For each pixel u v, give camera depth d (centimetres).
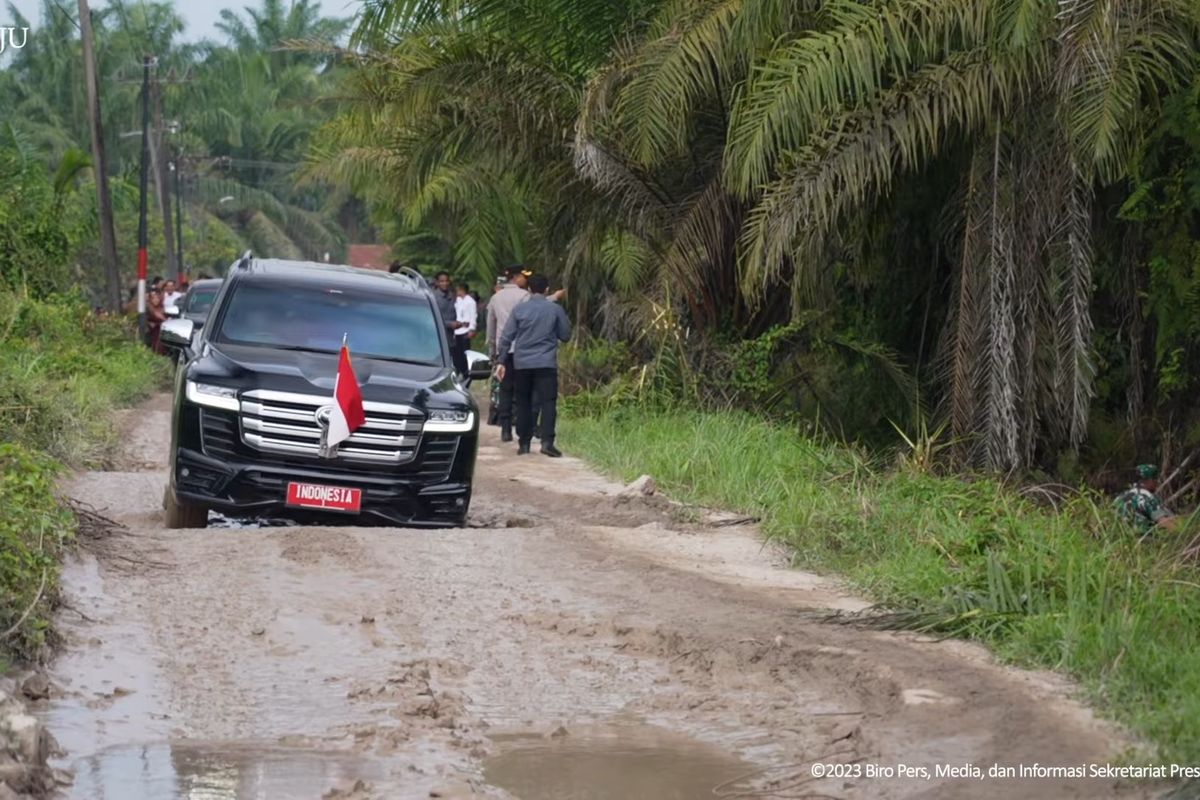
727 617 1014
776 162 1912
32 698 795
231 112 11306
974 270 1888
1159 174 1764
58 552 1089
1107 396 2014
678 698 848
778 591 1130
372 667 885
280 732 765
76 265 5778
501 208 3875
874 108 1819
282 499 1390
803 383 2359
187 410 1394
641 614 1024
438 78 2453
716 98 2275
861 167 1822
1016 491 1662
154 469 1955
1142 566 1131
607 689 865
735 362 2322
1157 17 1677
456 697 835
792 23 1958
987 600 984
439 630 977
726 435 1927
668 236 2416
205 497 1386
